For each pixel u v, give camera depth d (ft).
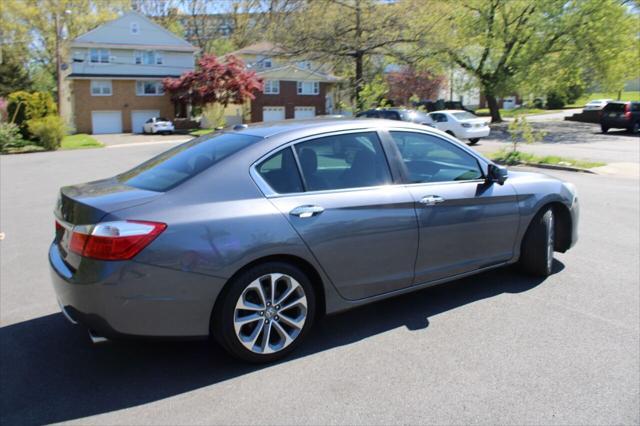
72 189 12.12
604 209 27.48
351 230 11.96
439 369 10.99
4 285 17.08
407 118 56.29
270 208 11.07
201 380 10.80
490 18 102.89
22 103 90.84
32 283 17.28
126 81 149.59
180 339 10.45
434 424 9.14
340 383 10.53
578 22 94.84
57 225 12.05
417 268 13.37
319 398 10.00
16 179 46.96
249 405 9.83
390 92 153.28
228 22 227.61
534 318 13.44
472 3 101.55
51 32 171.94
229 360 11.66
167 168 12.28
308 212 11.41
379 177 12.87
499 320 13.37
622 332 12.57
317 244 11.48
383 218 12.44
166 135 134.62
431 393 10.09
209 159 11.70
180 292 10.15
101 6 185.26
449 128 72.79
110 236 9.77
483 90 112.78
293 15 83.71
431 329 12.95
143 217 10.06
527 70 101.86
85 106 145.69
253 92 143.33
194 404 9.91
